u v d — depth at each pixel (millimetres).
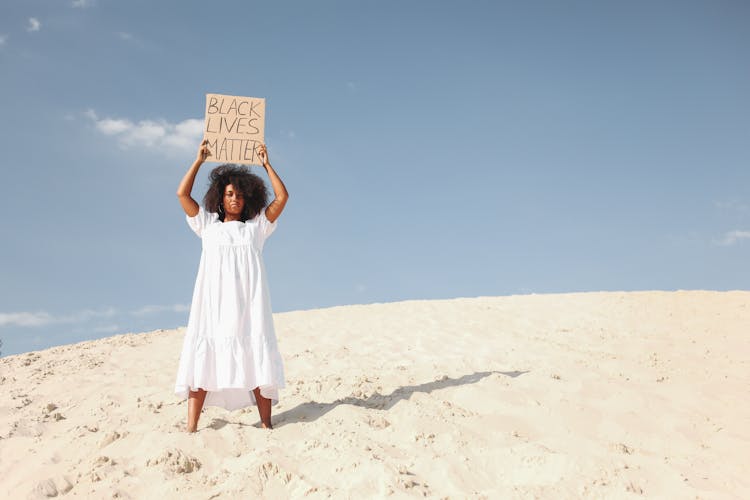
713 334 11320
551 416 6117
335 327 12711
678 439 5727
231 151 5953
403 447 5176
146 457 4914
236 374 5469
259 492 4340
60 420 6645
